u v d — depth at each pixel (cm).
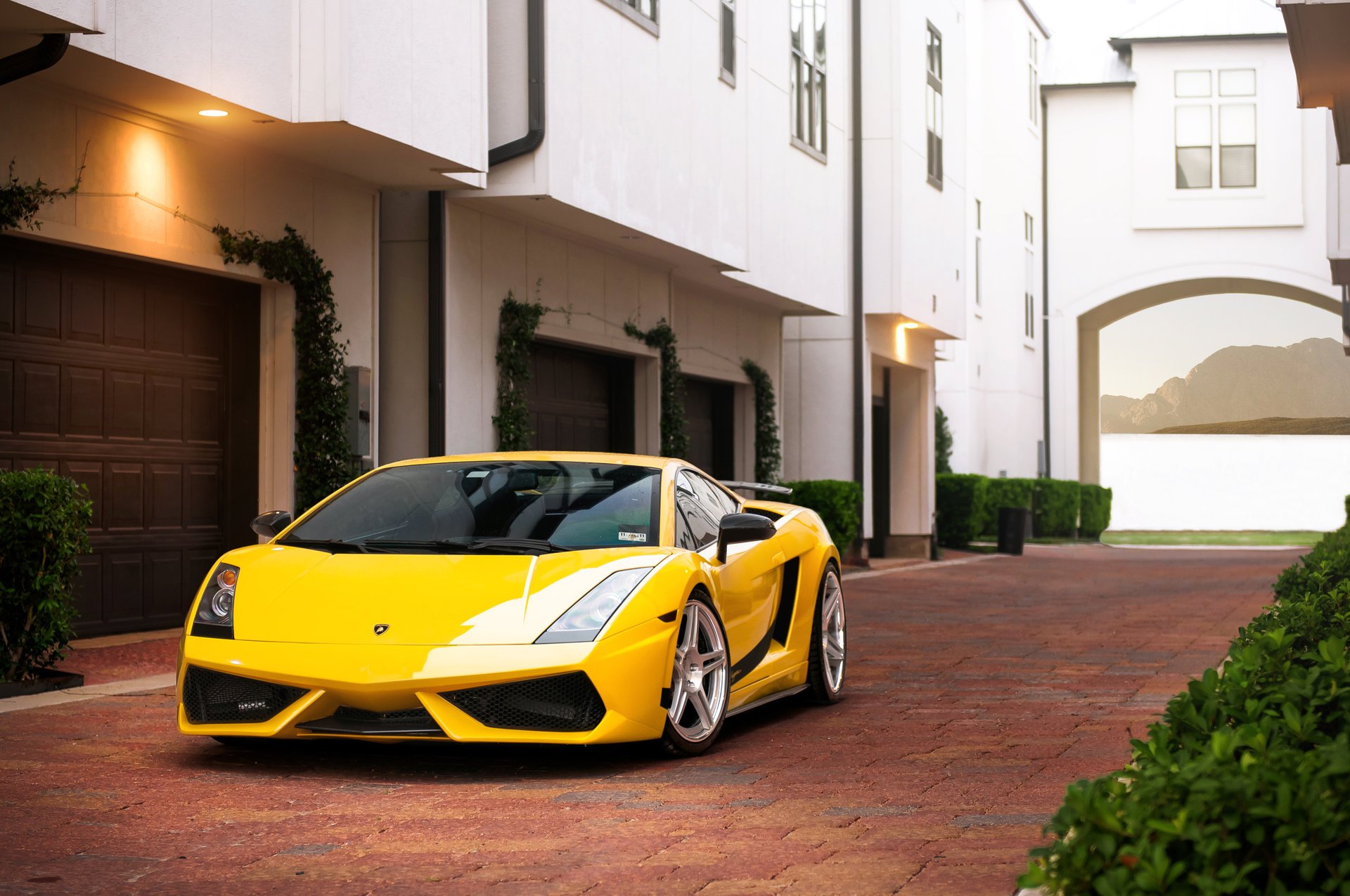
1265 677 418
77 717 649
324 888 375
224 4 878
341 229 1115
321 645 518
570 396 1491
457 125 1056
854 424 2111
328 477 1077
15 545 709
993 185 3381
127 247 905
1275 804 266
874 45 2083
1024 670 888
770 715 702
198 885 377
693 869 394
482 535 604
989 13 3388
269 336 1065
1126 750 594
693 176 1458
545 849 417
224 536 1060
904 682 830
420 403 1210
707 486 709
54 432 907
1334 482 4588
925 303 2206
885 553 2430
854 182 2084
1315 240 3531
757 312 1941
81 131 866
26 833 431
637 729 533
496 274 1279
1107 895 253
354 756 562
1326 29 782
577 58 1229
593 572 555
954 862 403
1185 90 3597
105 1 782
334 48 926
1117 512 4728
